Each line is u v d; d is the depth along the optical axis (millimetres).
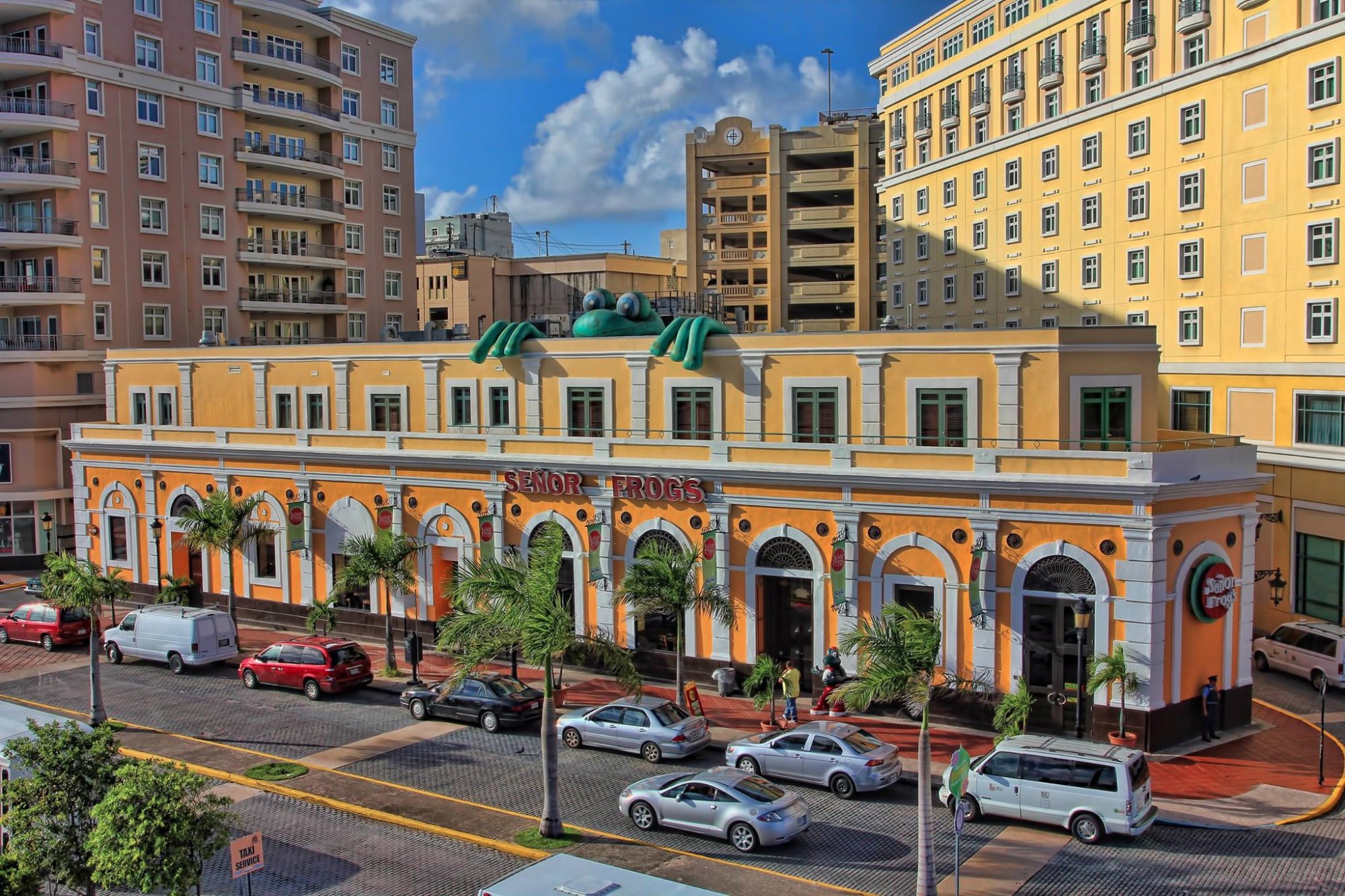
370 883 21375
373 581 40812
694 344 34875
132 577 47344
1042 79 57438
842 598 31391
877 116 92125
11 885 16125
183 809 16578
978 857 21891
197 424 46750
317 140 68875
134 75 58219
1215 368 45656
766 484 32781
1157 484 27328
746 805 22406
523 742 29969
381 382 41844
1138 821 22266
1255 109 43906
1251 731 30000
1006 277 61375
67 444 48594
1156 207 49875
